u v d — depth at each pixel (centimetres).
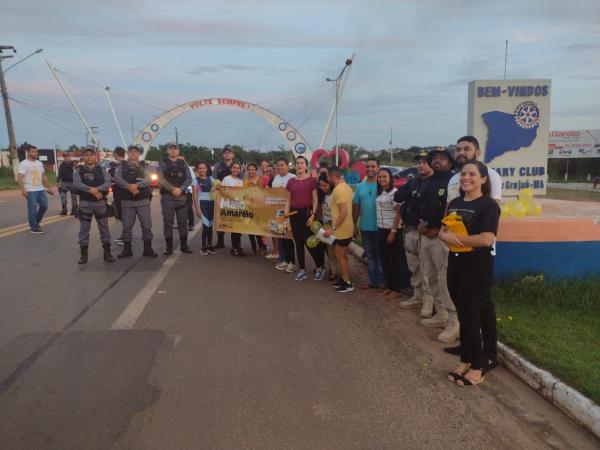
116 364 433
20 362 435
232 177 956
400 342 498
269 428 335
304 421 345
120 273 774
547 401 382
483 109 774
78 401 367
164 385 394
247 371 423
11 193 2698
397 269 663
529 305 576
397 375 421
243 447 312
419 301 615
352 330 531
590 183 3403
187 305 610
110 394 379
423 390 396
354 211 728
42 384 394
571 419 355
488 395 390
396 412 360
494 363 430
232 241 933
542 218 658
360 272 822
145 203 891
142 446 312
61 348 467
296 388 393
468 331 408
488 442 325
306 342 493
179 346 476
